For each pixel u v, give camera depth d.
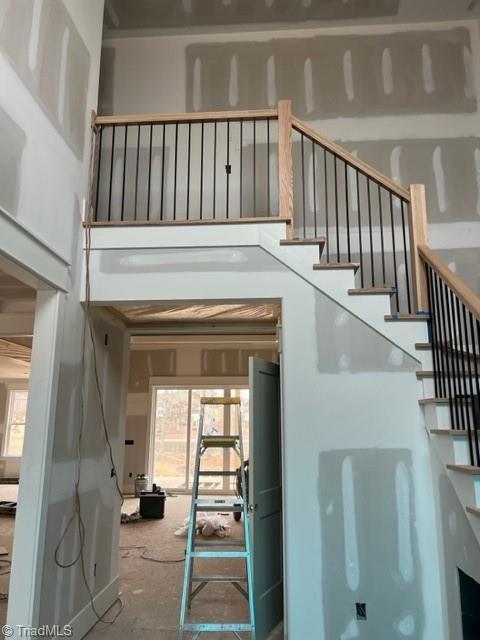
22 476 2.50
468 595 2.35
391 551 2.64
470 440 2.25
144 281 3.04
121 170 4.42
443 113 4.44
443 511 2.55
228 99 4.60
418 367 2.83
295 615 2.59
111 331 3.77
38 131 2.51
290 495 2.72
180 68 4.69
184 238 3.07
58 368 2.71
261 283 2.99
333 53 4.62
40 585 2.42
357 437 2.77
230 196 4.37
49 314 2.71
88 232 3.09
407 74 4.54
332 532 2.67
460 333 2.43
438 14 4.51
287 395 2.84
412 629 2.55
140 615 3.30
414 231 3.04
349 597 2.60
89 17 3.30
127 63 4.71
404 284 4.10
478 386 2.28
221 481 8.82
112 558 3.59
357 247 4.18
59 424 2.71
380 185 3.19
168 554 4.86
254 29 4.68
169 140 4.46
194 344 9.04
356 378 2.83
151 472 8.89
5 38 2.20
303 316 2.93
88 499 3.16
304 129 3.24
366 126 4.45
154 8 4.42
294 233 4.24
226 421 9.04
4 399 10.93
